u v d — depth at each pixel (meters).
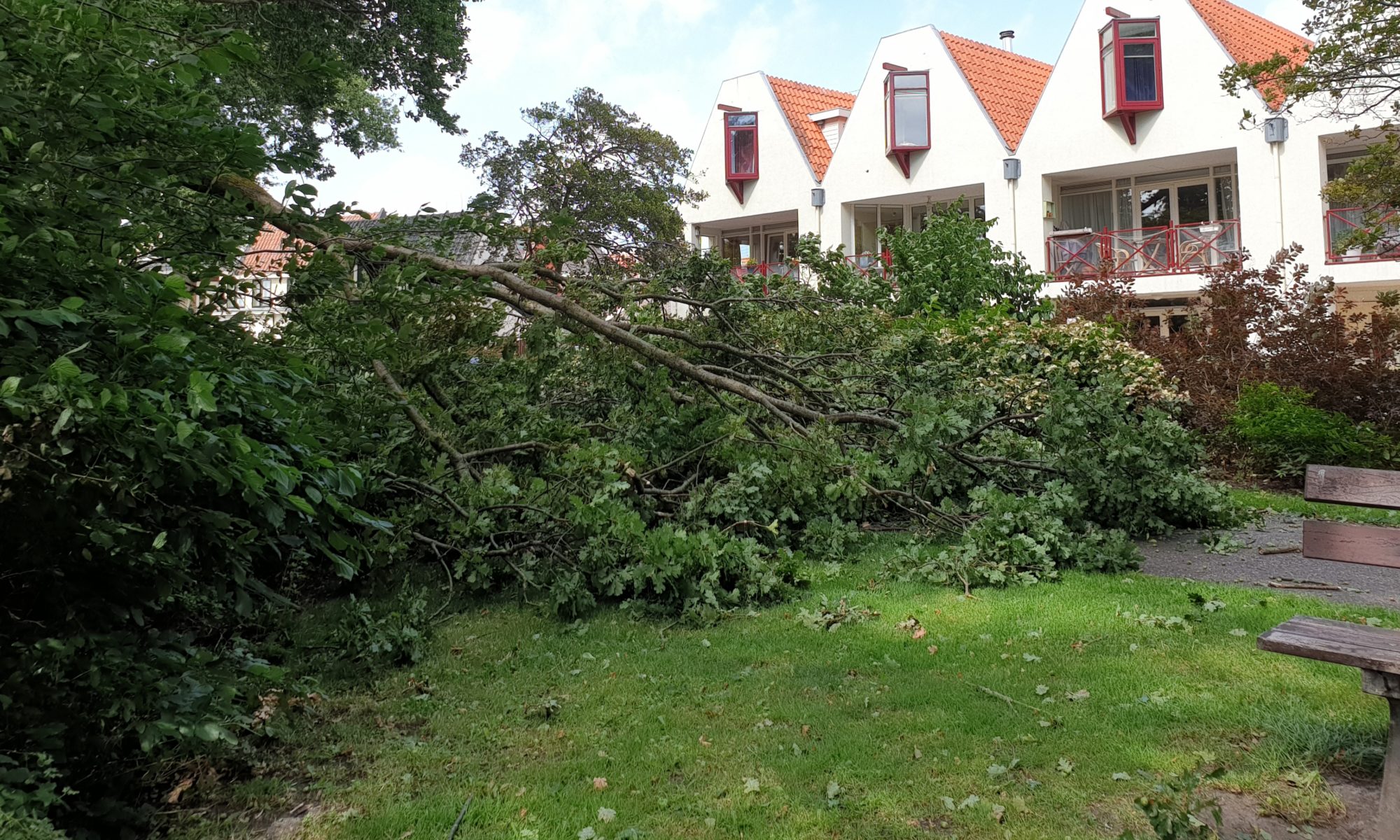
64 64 3.51
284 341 5.26
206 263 4.29
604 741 3.94
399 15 16.45
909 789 3.38
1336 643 2.86
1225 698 4.01
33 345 2.86
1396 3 11.75
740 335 9.33
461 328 7.72
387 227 7.15
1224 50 20.84
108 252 3.51
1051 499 7.39
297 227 4.99
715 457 7.98
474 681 4.78
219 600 4.03
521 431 7.69
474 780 3.59
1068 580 6.39
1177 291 21.19
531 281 8.31
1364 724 3.62
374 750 3.89
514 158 24.83
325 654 5.18
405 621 5.27
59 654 2.81
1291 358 12.07
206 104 4.20
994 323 11.97
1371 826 2.95
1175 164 22.41
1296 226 19.97
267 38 14.70
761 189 28.69
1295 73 12.67
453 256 8.08
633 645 5.35
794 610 5.91
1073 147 23.02
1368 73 12.66
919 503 7.62
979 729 3.87
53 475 2.62
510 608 6.23
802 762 3.64
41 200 3.37
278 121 17.66
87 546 2.95
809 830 3.11
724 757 3.72
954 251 15.10
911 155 25.64
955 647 5.00
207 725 3.01
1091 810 3.16
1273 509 9.39
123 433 2.73
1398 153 12.43
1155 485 7.94
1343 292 13.03
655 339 8.73
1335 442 10.46
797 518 7.49
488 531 6.38
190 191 4.28
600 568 6.11
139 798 3.38
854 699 4.30
